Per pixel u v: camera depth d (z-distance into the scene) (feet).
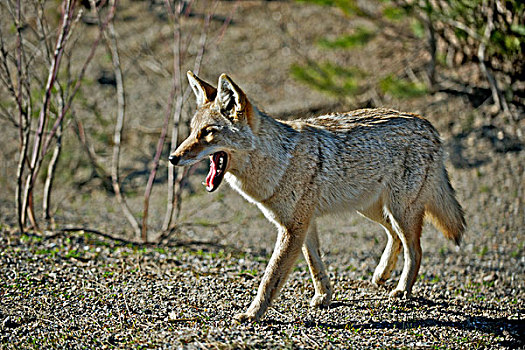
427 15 59.47
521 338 26.00
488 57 60.95
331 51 74.49
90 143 62.08
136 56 72.43
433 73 64.95
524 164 54.39
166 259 35.94
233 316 26.03
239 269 34.83
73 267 32.14
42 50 44.80
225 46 76.13
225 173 26.55
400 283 30.42
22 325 24.76
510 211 48.78
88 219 51.75
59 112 44.19
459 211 32.40
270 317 26.40
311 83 60.64
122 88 47.34
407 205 30.07
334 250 44.96
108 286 29.48
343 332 24.98
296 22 80.69
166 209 54.90
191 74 27.43
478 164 55.88
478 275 38.42
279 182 26.68
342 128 28.96
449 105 63.52
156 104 67.51
